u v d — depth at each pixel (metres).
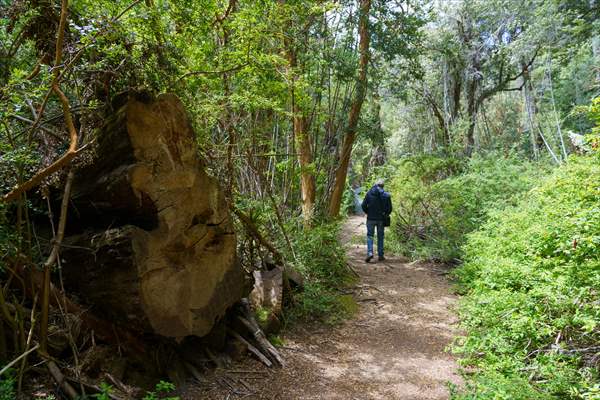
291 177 7.09
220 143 4.95
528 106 15.16
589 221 3.41
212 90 4.69
